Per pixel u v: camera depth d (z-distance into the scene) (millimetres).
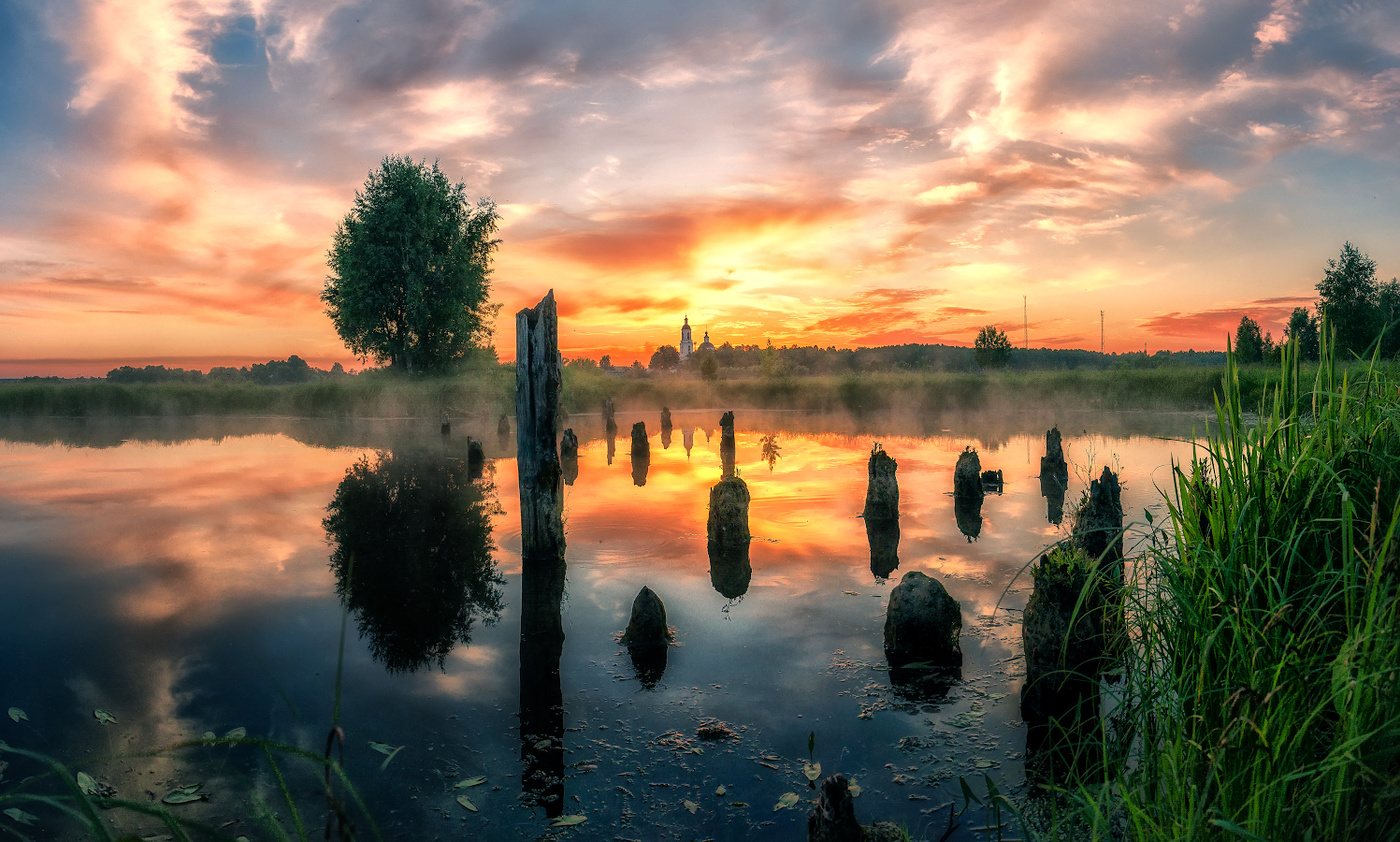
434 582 7816
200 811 3629
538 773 4004
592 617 6617
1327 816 1873
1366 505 2342
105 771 4000
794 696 4875
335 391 33969
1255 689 1983
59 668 5516
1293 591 2299
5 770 4008
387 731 4516
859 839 3041
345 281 37094
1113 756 3107
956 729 4363
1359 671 1872
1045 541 8914
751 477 14609
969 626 6059
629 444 22203
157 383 36531
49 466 16984
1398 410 2354
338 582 7848
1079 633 4434
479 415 32188
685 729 4477
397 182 36781
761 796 3740
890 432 23938
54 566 8461
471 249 40875
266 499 12680
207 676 5375
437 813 3639
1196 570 2484
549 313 8484
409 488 13789
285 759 4160
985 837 3293
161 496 13031
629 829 3498
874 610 6527
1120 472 13812
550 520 8531
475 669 5484
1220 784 1996
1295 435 2506
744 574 7789
